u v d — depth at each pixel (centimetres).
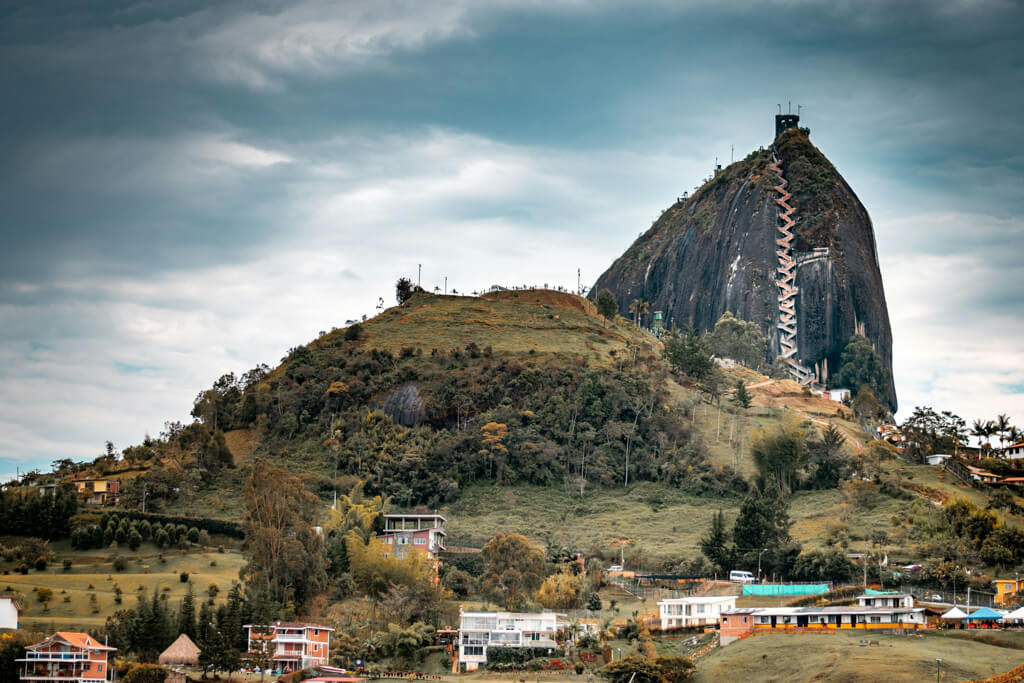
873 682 14775
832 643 16925
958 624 18000
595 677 17588
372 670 18262
